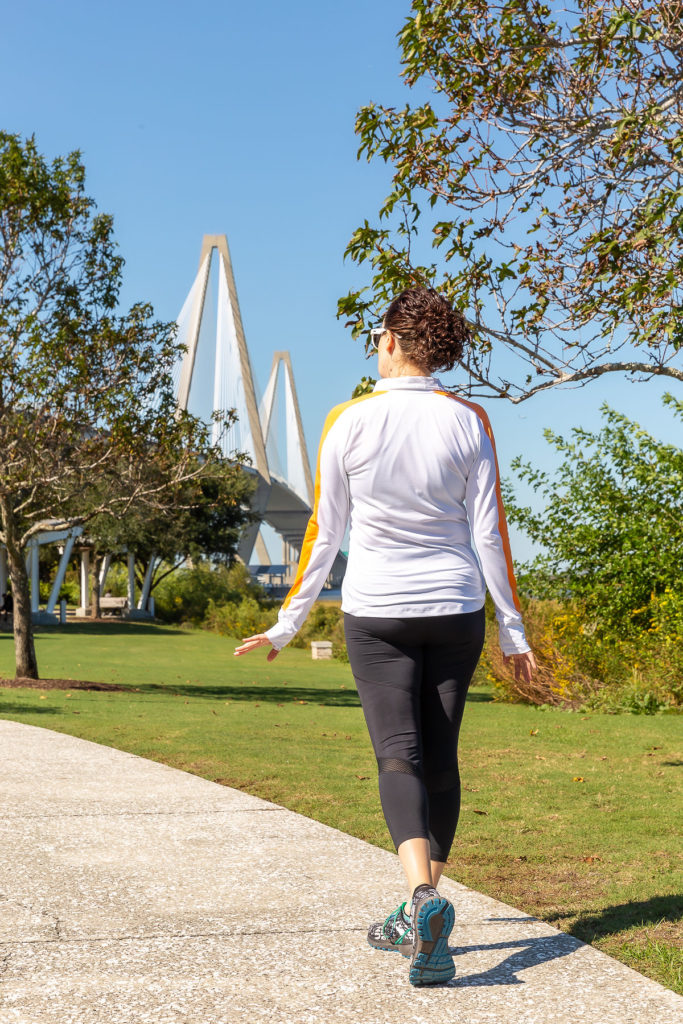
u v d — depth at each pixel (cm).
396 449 246
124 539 4191
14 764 607
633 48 618
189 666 2359
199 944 273
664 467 1234
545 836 446
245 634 4000
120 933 283
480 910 312
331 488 254
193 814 456
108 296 1530
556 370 633
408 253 639
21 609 1548
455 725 255
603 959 262
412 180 643
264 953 266
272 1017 222
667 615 1180
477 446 253
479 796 552
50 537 3859
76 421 1458
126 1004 230
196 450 1547
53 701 1154
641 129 579
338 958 262
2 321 1395
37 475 1486
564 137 648
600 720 1022
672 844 429
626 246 577
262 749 723
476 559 259
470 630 250
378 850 389
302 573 257
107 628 3900
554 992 238
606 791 570
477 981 246
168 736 795
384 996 235
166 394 1551
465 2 629
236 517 4869
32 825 430
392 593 245
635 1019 221
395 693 247
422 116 642
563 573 1305
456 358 261
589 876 374
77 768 593
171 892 327
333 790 552
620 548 1262
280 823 437
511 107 653
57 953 265
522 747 778
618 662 1284
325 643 3014
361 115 655
